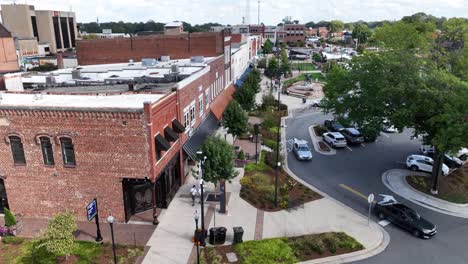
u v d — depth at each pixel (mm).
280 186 27750
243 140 39688
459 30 47656
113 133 20828
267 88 75125
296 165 33594
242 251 19344
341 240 20562
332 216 23797
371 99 29562
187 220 22562
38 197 22734
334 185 29078
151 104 20453
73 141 21297
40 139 21609
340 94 33031
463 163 33938
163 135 23297
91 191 22062
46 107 20859
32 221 22609
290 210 24375
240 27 177750
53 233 17359
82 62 51125
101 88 30922
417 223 21828
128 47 50250
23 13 119938
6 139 21844
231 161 23797
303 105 60625
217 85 44000
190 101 30172
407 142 40812
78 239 20359
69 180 22078
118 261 18391
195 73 32375
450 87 26500
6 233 20906
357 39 151625
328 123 45531
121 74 38188
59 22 129875
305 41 188625
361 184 29328
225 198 23594
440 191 27938
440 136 24719
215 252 19172
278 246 19828
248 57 89062
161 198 24047
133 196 22922
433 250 20281
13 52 81000
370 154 36750
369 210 23016
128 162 21188
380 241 21031
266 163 33031
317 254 19500
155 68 40562
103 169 21547
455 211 25062
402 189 28422
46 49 120250
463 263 19078
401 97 27719
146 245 19828
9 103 23172
